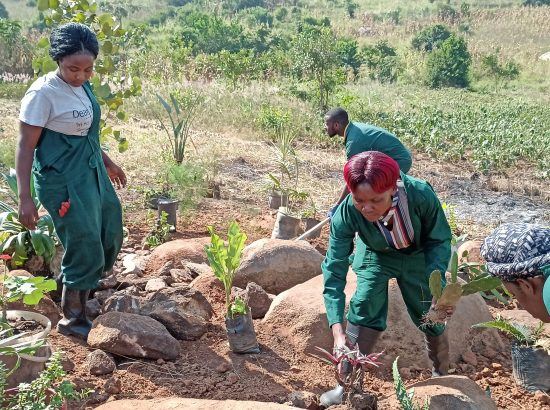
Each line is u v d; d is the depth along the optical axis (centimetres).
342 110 612
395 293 488
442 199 1070
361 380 370
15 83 1791
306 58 1873
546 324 527
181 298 491
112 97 679
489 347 508
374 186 341
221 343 472
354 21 5347
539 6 5672
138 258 615
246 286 552
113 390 404
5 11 6044
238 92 1883
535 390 458
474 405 377
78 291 454
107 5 5891
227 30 3728
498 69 3225
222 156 1139
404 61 3381
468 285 353
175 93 1480
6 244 520
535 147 1438
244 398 412
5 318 422
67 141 434
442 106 2152
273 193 854
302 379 441
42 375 351
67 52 419
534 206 1066
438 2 6062
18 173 425
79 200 435
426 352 477
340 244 385
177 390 413
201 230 748
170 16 5919
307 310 487
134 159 1041
